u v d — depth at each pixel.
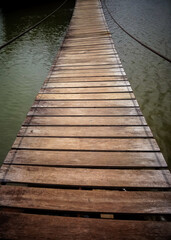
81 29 6.25
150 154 1.53
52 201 1.18
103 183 1.30
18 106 3.84
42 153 1.57
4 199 1.20
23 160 1.50
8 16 13.32
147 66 5.62
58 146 1.65
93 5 10.56
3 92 4.38
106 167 1.44
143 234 1.00
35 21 11.59
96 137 1.74
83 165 1.45
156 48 6.91
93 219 1.08
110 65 3.37
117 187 1.27
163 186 1.26
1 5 14.75
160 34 8.28
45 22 11.29
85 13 8.80
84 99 2.39
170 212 1.11
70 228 1.04
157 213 1.11
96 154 1.55
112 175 1.36
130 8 14.12
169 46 6.98
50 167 1.43
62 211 1.13
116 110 2.13
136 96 4.13
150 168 1.42
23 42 8.20
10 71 5.54
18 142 1.70
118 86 2.64
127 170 1.40
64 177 1.35
